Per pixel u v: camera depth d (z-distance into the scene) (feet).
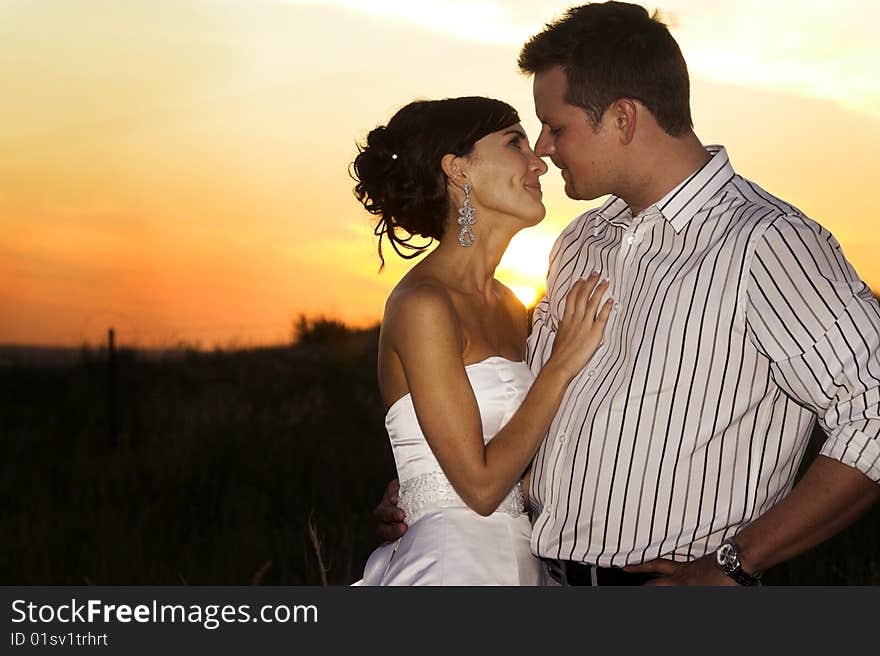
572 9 9.00
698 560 7.97
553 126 8.91
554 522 8.71
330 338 63.98
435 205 9.48
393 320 9.09
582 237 9.75
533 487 9.18
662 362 8.14
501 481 8.66
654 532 8.16
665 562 8.18
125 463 29.01
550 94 8.86
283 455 29.14
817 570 16.43
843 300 7.63
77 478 27.58
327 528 20.94
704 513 8.04
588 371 8.71
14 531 22.35
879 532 17.37
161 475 26.68
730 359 7.97
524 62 9.18
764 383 8.00
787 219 7.86
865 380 7.49
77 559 20.79
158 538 21.71
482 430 9.00
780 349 7.75
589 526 8.42
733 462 8.02
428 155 9.36
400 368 9.31
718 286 7.99
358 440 32.27
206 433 31.86
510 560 8.99
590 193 8.96
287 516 23.13
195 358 52.85
